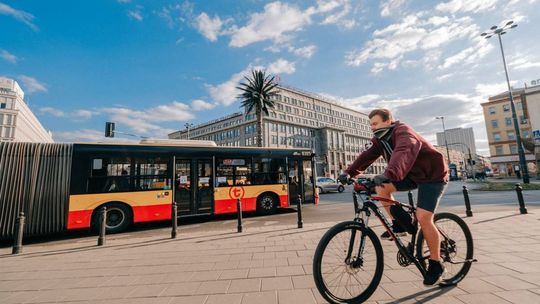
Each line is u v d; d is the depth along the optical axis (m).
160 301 2.87
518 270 3.15
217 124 81.88
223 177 9.61
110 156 8.16
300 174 10.98
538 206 9.08
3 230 6.73
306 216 9.70
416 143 2.28
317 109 82.00
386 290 2.76
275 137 68.25
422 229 2.46
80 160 7.81
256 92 30.31
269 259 4.27
